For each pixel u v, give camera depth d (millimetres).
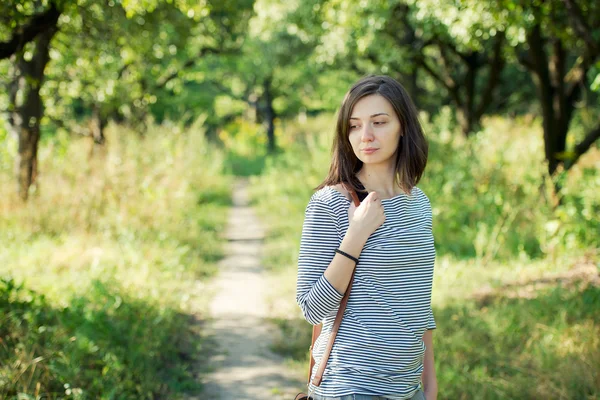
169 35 13039
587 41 8367
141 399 4441
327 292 1936
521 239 8648
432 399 2195
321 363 1990
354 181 2102
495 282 7211
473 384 4500
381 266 1981
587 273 7133
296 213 12805
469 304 6367
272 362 5531
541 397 4301
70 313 5355
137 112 16219
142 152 11852
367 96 2080
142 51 10508
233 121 36469
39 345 4535
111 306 5715
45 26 6277
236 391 4906
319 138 15727
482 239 8320
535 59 10430
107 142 11961
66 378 4156
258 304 7332
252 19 16828
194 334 6172
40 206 9273
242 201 17594
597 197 8625
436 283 7324
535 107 21766
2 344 4441
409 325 2006
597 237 8117
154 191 10594
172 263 8102
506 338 5426
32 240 8578
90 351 4613
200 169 16328
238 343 5988
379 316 1972
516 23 8398
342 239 2002
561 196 9273
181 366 5285
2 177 9789
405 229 2029
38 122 9609
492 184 10180
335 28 13547
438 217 9648
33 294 5305
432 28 12383
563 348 4957
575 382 4418
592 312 5750
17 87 9812
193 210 12344
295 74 28422
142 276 7145
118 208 9766
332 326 2012
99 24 8797
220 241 11297
